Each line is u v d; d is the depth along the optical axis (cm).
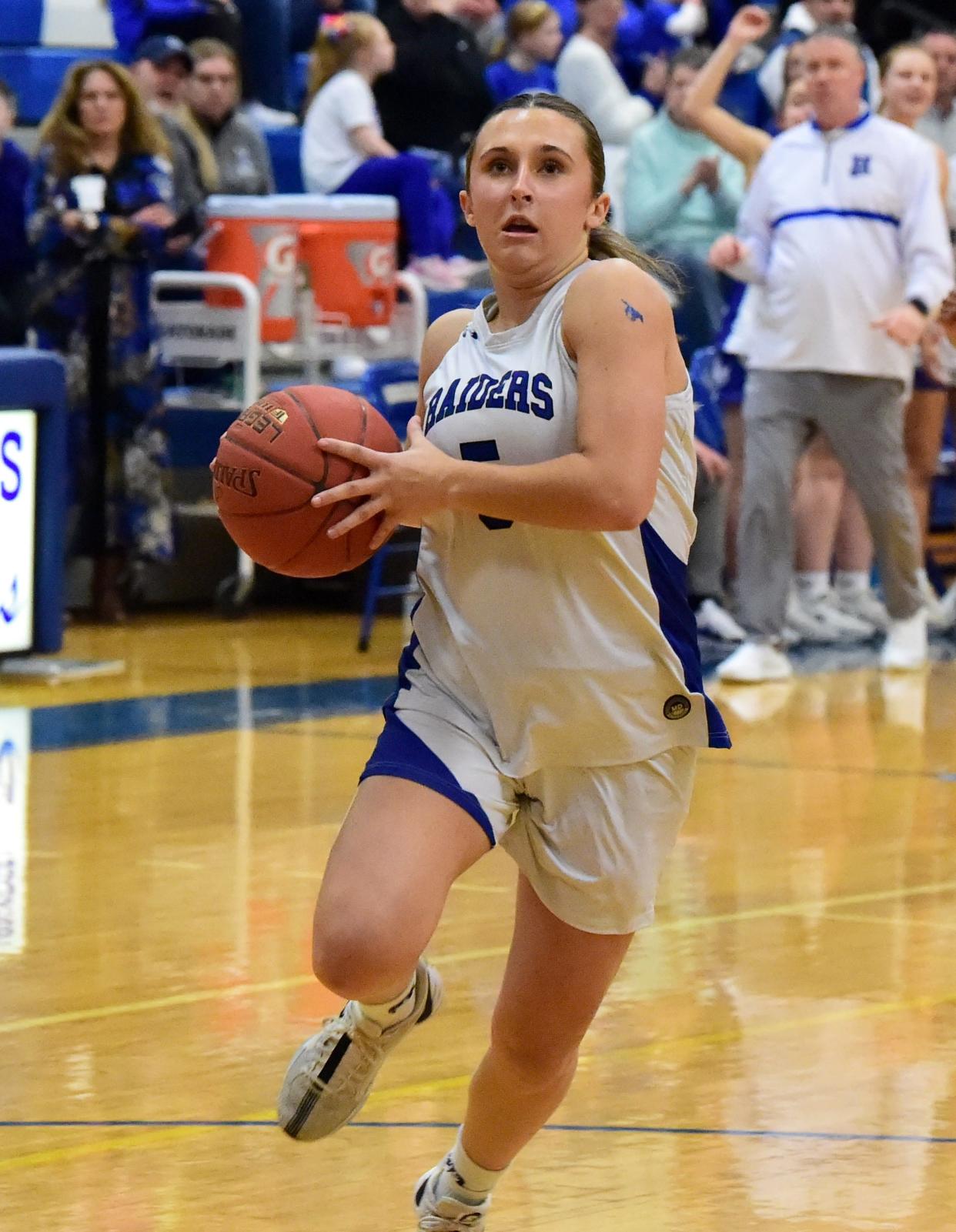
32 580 2275
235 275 2639
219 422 2770
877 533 2348
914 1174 900
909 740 1975
